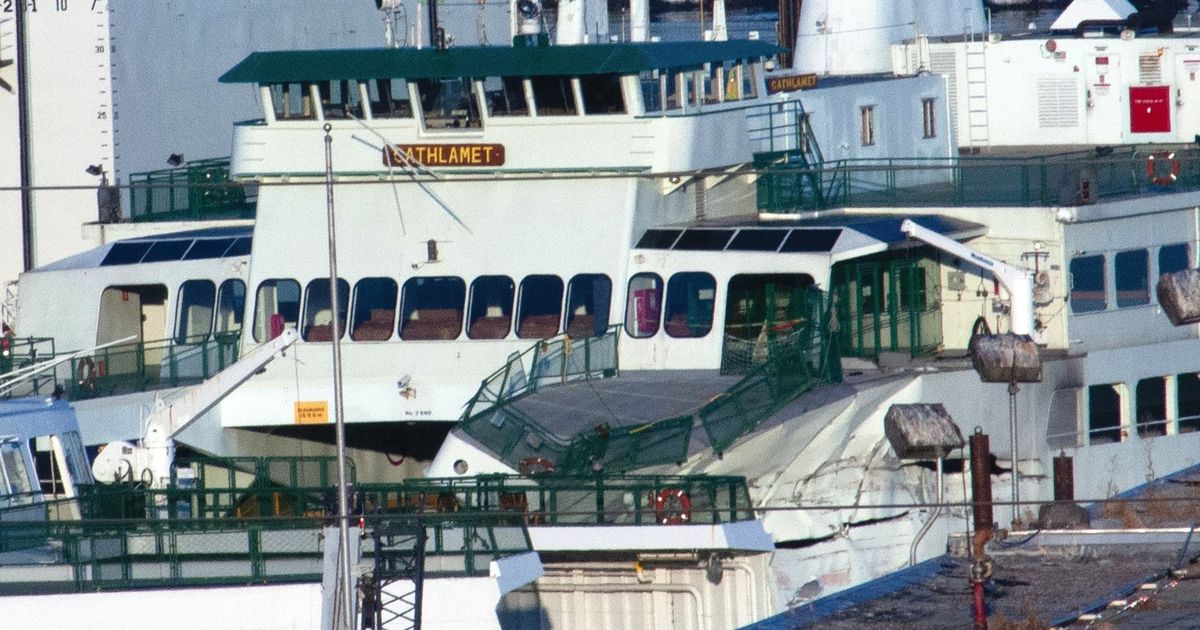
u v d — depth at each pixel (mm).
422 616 149625
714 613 176750
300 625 149750
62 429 171500
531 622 179875
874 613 144125
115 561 151375
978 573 137250
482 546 153875
